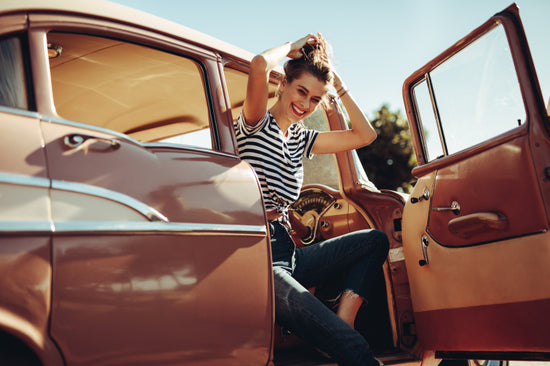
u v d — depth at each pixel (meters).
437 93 2.51
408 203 2.70
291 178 2.15
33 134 1.39
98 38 1.72
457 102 2.37
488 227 2.11
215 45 2.08
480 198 2.18
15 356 1.35
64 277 1.34
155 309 1.51
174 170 1.70
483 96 2.19
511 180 2.02
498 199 2.09
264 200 2.09
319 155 3.14
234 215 1.79
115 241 1.46
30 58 1.47
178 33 1.93
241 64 2.18
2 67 1.41
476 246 2.21
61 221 1.36
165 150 1.73
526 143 1.96
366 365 1.90
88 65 1.92
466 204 2.25
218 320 1.66
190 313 1.59
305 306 1.91
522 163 1.98
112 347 1.41
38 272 1.30
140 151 1.64
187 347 1.56
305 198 3.12
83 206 1.42
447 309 2.39
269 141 2.08
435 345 2.49
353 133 2.48
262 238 1.87
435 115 2.55
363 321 2.85
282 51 2.05
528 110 1.96
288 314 1.94
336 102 2.88
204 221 1.69
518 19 1.99
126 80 2.04
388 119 21.98
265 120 2.07
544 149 1.93
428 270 2.51
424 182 2.58
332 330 1.89
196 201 1.70
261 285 1.82
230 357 1.68
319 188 3.02
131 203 1.52
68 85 2.04
